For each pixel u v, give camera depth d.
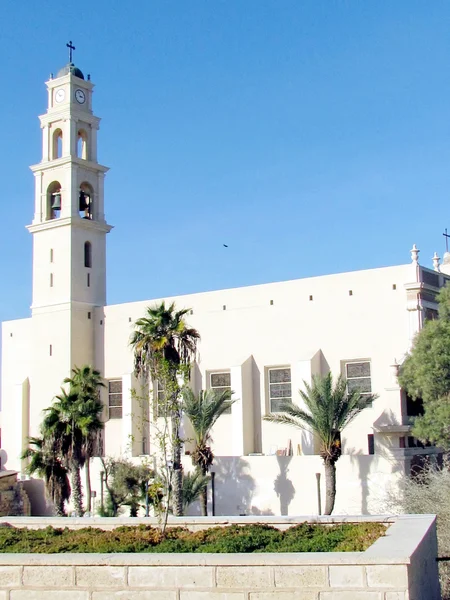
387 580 14.43
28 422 66.50
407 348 48.53
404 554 14.66
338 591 14.61
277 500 47.56
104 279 66.62
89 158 67.31
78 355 63.38
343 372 51.31
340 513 45.25
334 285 52.16
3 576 15.95
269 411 54.19
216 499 49.62
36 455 48.81
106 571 15.54
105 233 67.44
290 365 53.41
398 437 44.53
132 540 19.53
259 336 54.91
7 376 70.00
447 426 38.78
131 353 61.78
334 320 51.81
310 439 50.94
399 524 19.31
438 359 39.28
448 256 62.88
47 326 64.69
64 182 65.50
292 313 53.66
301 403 51.28
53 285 64.94
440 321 41.03
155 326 43.97
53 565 15.76
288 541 18.73
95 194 67.25
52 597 15.68
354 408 44.56
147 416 58.84
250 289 55.84
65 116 66.00
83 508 53.09
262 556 15.15
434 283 50.78
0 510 55.12
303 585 14.78
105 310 63.94
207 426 46.81
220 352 56.47
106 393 62.69
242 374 53.97
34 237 66.94
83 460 48.34
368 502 44.50
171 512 41.66
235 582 15.04
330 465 42.66
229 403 48.53
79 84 66.88
